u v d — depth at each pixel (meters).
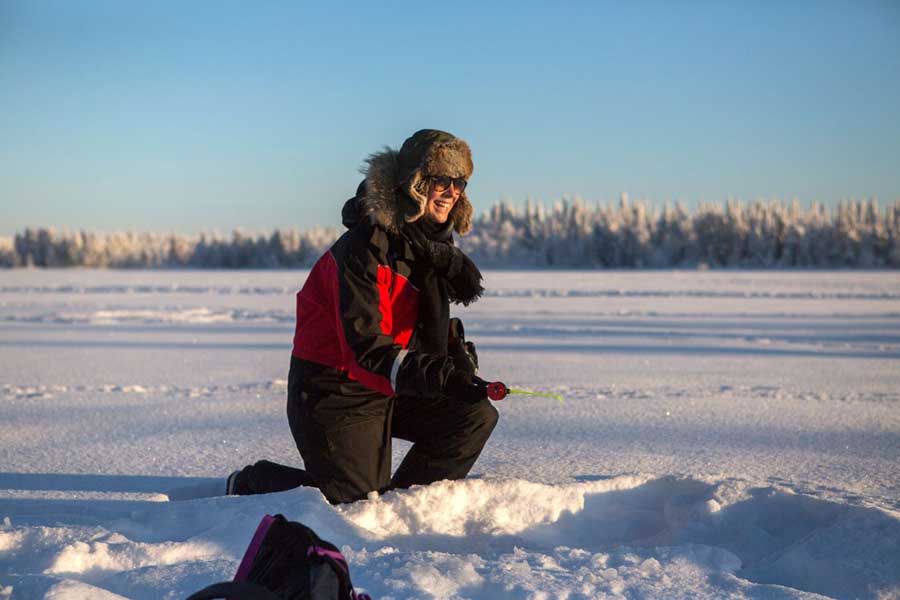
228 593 1.48
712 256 92.50
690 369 8.44
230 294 27.67
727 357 9.53
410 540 2.78
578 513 3.08
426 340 3.16
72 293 28.56
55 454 4.58
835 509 2.78
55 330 13.34
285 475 3.26
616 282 40.41
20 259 111.31
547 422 5.57
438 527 2.90
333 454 3.05
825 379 7.71
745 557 2.67
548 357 9.49
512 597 2.07
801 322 15.02
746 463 4.30
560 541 2.91
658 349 10.37
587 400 6.53
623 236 94.62
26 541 2.49
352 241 2.99
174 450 4.71
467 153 3.09
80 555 2.34
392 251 3.03
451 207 3.11
